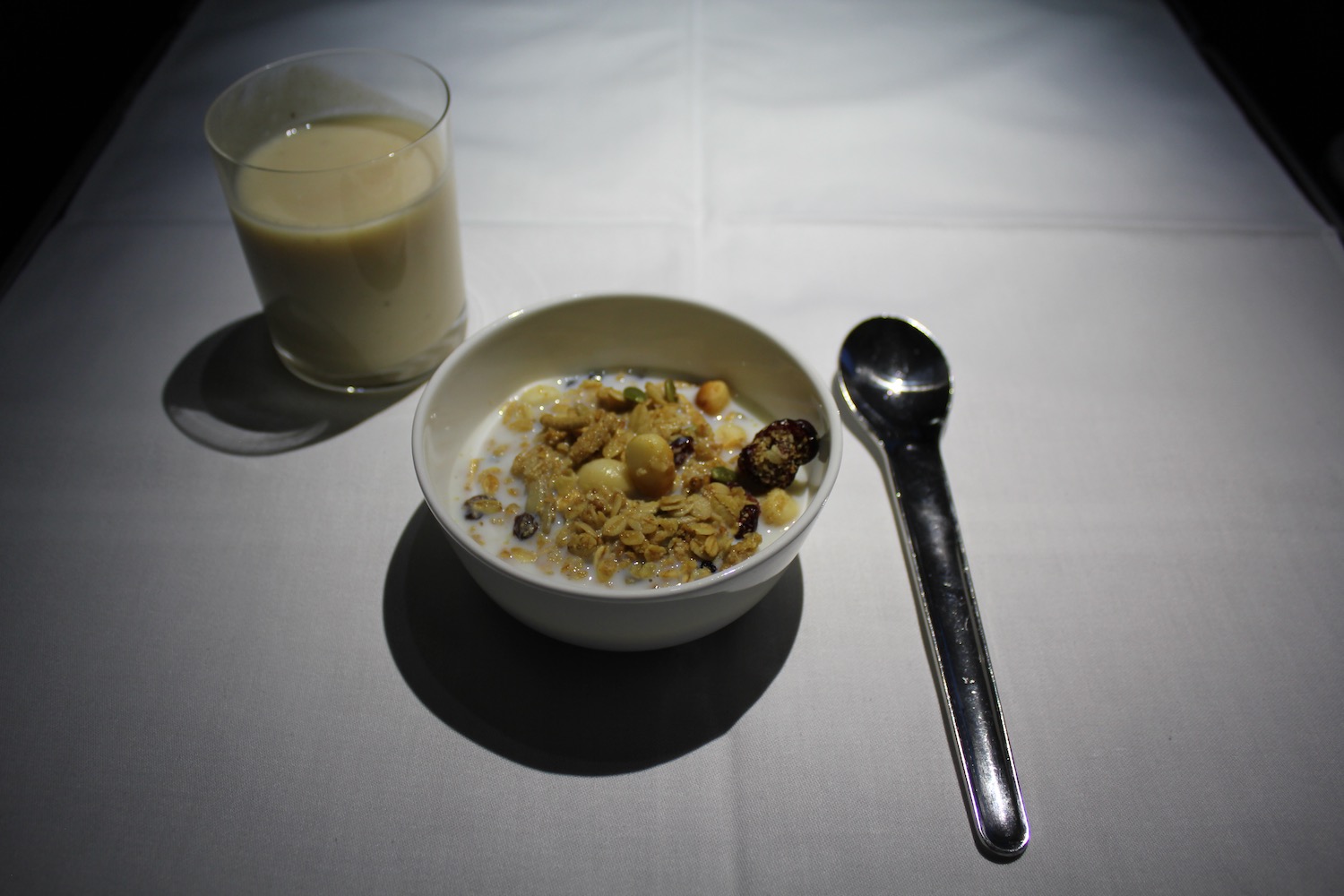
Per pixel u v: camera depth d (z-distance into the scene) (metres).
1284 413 0.33
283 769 0.24
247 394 0.33
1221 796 0.24
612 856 0.22
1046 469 0.31
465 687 0.25
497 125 0.43
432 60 0.47
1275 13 0.65
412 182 0.29
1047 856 0.22
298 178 0.27
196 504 0.29
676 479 0.27
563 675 0.25
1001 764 0.23
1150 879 0.22
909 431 0.31
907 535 0.28
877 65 0.48
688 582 0.22
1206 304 0.37
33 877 0.22
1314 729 0.25
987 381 0.34
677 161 0.42
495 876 0.22
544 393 0.30
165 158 0.42
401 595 0.27
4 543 0.28
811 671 0.26
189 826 0.23
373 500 0.30
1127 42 0.50
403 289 0.30
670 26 0.49
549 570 0.25
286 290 0.30
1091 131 0.44
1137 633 0.27
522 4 0.50
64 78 0.57
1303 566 0.28
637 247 0.38
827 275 0.37
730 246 0.38
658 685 0.25
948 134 0.44
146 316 0.35
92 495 0.30
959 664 0.25
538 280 0.37
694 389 0.30
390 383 0.33
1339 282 0.38
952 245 0.39
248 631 0.26
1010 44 0.49
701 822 0.23
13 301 0.36
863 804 0.23
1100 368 0.34
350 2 0.50
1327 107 0.60
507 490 0.27
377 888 0.22
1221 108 0.46
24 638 0.26
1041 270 0.38
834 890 0.22
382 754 0.24
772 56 0.48
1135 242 0.39
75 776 0.24
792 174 0.42
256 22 0.49
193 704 0.25
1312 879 0.22
